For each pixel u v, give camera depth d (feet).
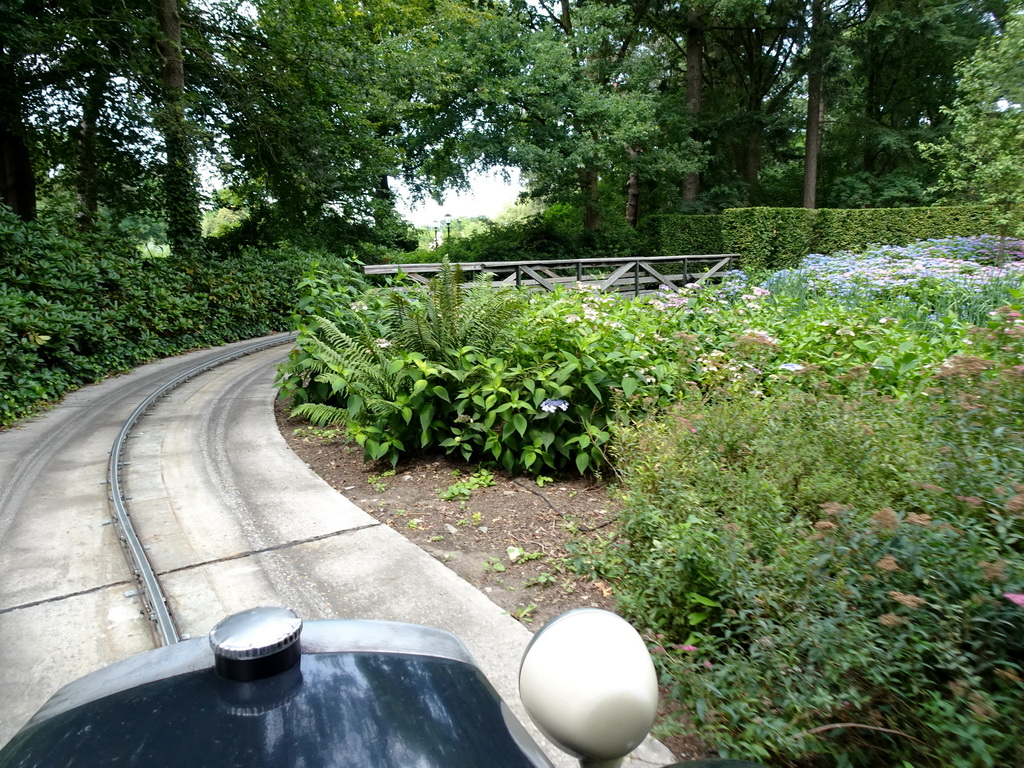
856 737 5.81
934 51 77.20
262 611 4.03
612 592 9.63
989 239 43.34
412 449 16.56
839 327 17.20
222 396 23.71
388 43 52.65
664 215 70.18
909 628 5.50
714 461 10.11
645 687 3.33
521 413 14.38
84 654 8.31
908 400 11.00
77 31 36.83
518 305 16.28
